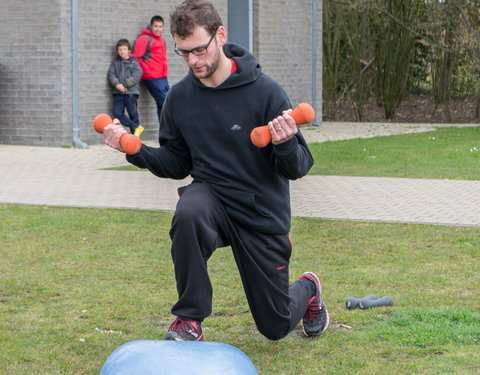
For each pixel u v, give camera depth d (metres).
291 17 20.14
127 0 16.59
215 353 3.52
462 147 16.02
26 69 15.84
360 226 8.65
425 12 22.58
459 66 22.25
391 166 13.32
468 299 6.05
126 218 9.09
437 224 8.72
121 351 3.56
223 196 4.50
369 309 5.80
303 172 4.30
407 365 4.74
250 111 4.41
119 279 6.66
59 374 4.70
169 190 11.05
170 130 4.62
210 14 4.23
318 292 5.14
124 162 13.90
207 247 4.39
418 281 6.54
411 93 24.05
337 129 20.31
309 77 20.84
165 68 16.70
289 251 4.64
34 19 15.66
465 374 4.60
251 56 4.47
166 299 6.10
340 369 4.70
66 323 5.56
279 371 4.68
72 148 15.64
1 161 13.72
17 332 5.38
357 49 22.97
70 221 8.90
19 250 7.61
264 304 4.59
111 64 16.34
